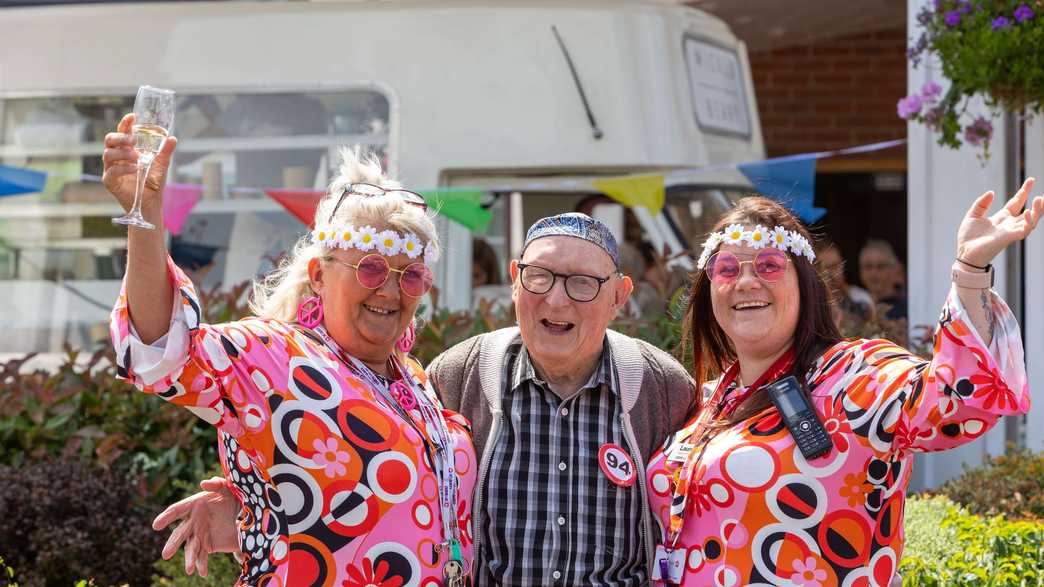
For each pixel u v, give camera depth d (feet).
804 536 9.29
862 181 32.73
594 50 20.10
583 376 10.77
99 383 17.98
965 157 19.72
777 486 9.35
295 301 10.07
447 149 20.21
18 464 17.12
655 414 10.88
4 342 21.15
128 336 8.42
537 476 10.42
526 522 10.31
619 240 20.83
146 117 8.69
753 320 9.98
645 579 10.40
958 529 13.52
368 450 9.26
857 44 31.01
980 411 8.64
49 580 15.29
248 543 9.43
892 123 31.01
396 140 20.26
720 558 9.55
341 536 9.13
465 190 19.35
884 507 9.28
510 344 11.06
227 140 20.77
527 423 10.62
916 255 20.36
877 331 19.43
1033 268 18.94
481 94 20.21
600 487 10.40
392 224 9.78
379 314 9.79
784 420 9.46
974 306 8.59
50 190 21.04
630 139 19.98
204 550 10.18
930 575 11.78
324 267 9.82
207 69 20.77
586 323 10.39
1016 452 17.97
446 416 10.76
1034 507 15.97
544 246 10.44
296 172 20.57
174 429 17.10
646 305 19.94
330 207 10.00
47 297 21.08
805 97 31.35
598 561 10.23
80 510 15.66
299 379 9.22
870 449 9.17
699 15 21.57
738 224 10.16
